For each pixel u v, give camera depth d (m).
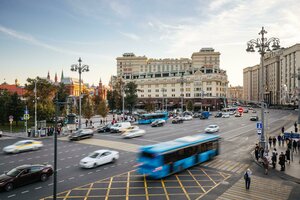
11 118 50.69
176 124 64.38
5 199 17.05
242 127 57.38
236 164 26.38
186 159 24.09
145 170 21.42
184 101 124.94
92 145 36.09
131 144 36.59
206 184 20.28
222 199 17.33
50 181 20.88
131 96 95.06
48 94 63.97
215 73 121.44
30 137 44.50
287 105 143.12
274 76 179.38
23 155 30.17
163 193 18.34
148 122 65.56
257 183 20.50
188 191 18.75
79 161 27.33
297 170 23.95
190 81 123.69
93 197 17.55
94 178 21.61
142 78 138.38
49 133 46.59
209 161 27.59
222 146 35.91
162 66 167.62
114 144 36.66
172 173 22.44
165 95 130.00
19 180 19.31
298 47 139.38
